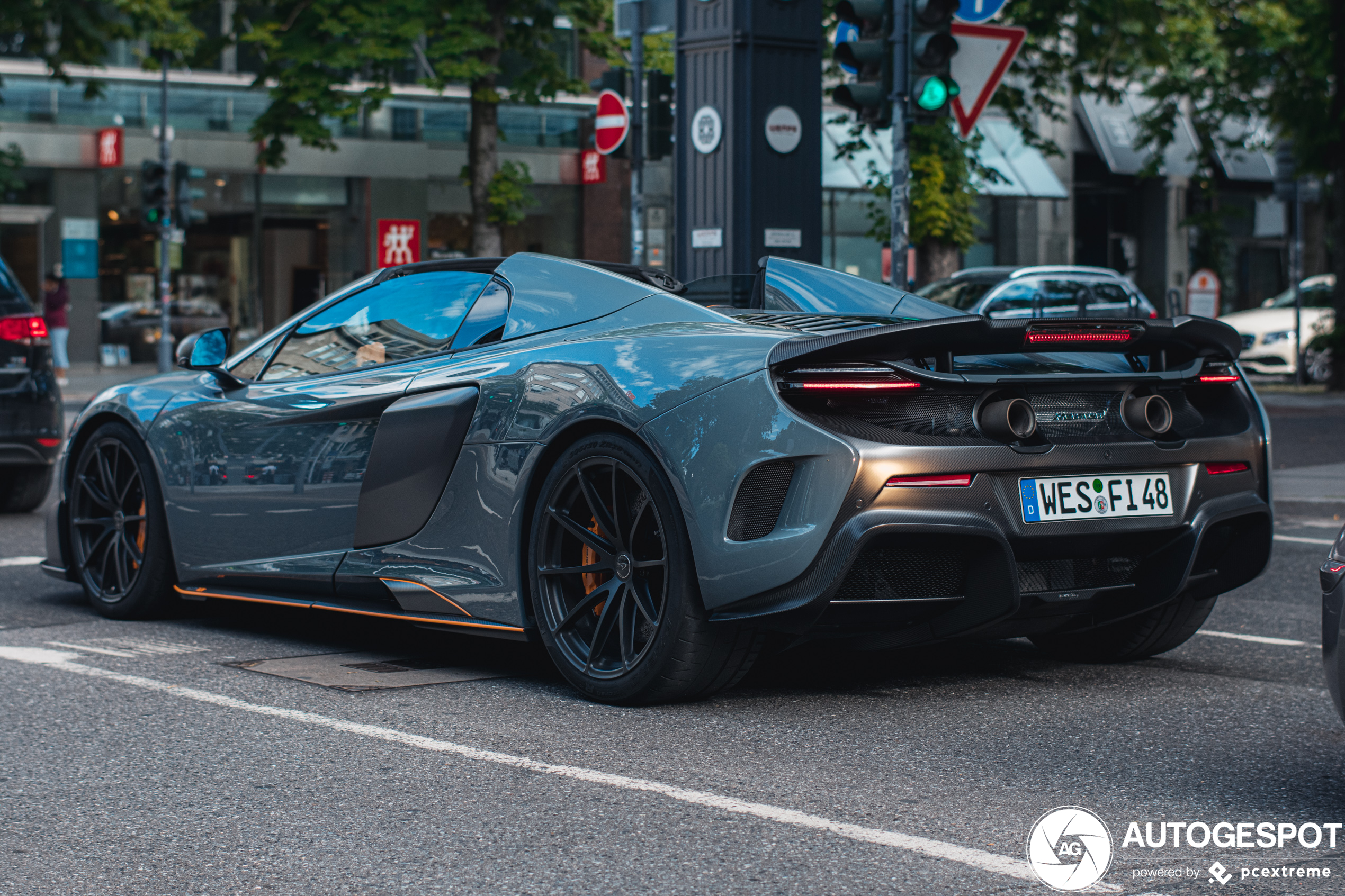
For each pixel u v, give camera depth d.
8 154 26.17
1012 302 17.47
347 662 5.08
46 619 5.95
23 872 2.98
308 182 29.47
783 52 10.40
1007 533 4.10
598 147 15.97
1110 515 4.27
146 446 5.84
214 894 2.86
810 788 3.56
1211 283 20.41
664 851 3.09
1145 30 22.19
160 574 5.84
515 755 3.84
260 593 5.50
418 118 30.14
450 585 4.75
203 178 28.61
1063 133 35.34
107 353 28.22
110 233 28.17
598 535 4.43
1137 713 4.36
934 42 9.08
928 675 4.89
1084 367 4.41
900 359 4.06
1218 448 4.50
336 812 3.36
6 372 8.97
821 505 3.92
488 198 23.84
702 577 4.09
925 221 22.06
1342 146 21.69
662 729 4.12
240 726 4.14
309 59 22.27
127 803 3.44
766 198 10.37
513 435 4.57
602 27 24.42
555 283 4.84
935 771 3.71
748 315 4.51
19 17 22.47
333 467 5.13
